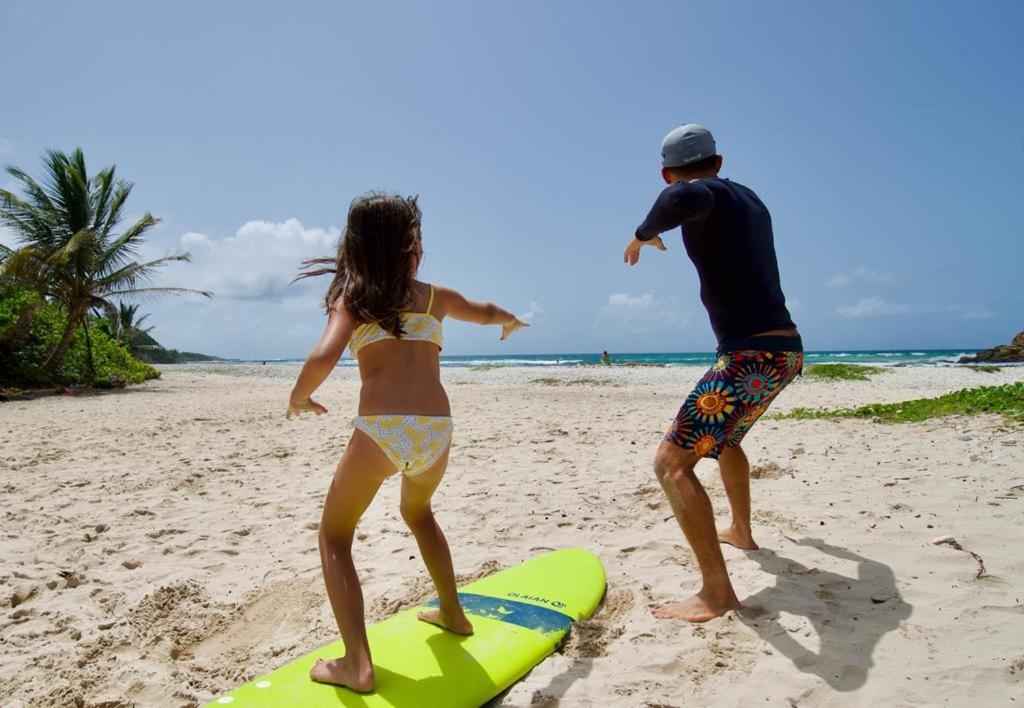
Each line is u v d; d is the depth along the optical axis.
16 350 19.48
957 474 4.90
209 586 3.70
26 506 5.37
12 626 3.24
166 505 5.36
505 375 28.25
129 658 2.91
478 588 3.24
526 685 2.41
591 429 8.93
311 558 4.07
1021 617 2.62
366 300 2.25
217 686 2.71
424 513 2.61
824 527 3.94
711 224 2.85
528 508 4.89
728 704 2.20
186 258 21.61
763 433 7.45
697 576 3.38
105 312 21.94
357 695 2.26
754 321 2.84
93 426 10.47
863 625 2.65
